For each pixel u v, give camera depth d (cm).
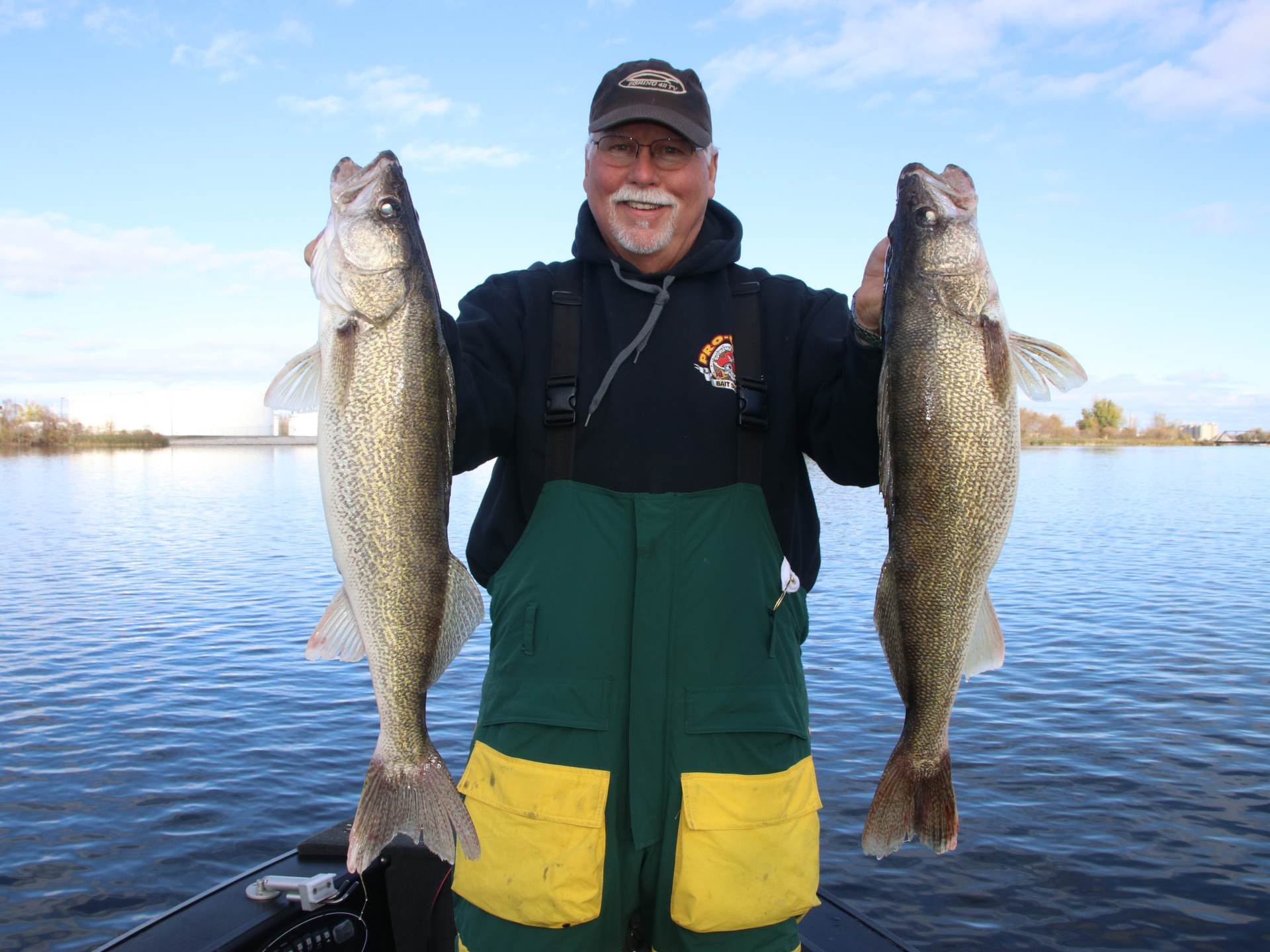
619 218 277
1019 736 988
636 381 267
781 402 275
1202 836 748
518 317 280
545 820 241
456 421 262
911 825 270
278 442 10556
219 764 931
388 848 363
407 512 254
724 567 257
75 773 904
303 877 347
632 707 247
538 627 254
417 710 257
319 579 2117
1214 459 8406
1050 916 636
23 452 8775
